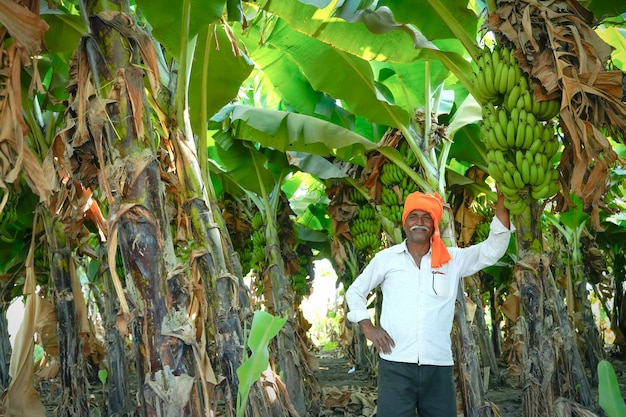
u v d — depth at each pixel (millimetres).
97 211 4629
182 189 3523
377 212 6750
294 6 4359
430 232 3186
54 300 4832
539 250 3859
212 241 3512
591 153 3260
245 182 7285
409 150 6152
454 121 5484
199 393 2572
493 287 12492
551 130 3572
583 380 4480
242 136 6395
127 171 2545
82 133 2666
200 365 2584
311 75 5375
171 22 3428
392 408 3076
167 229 2627
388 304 3211
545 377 3803
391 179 6352
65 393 4711
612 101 3236
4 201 2467
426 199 3170
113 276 2527
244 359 2525
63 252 4824
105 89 2588
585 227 10078
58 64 4980
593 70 3199
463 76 4246
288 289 7539
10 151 2541
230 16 3781
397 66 5625
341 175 7020
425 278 3150
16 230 7488
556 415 3680
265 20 4793
